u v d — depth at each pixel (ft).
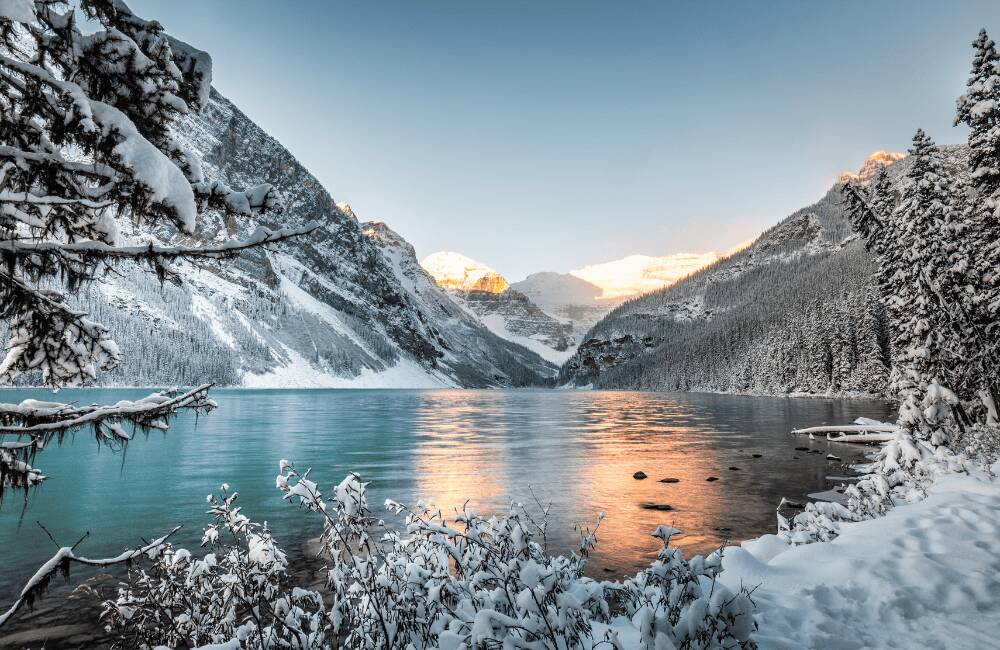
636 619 15.72
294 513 54.29
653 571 14.70
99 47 12.41
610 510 55.16
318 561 38.65
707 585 17.48
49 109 12.07
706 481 70.38
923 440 54.34
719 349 502.38
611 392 610.65
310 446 111.55
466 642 11.94
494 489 66.85
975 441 55.36
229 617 16.26
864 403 231.91
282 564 16.90
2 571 38.34
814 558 24.72
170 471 80.59
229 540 44.42
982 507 31.30
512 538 16.63
